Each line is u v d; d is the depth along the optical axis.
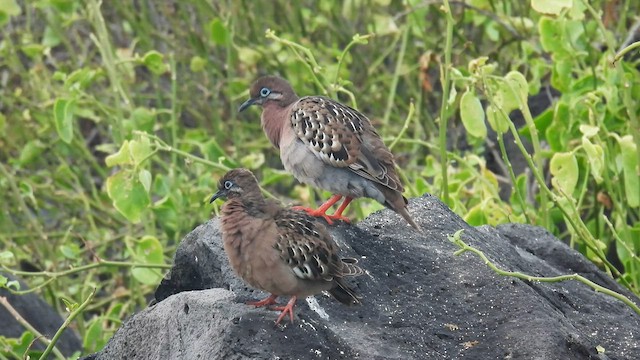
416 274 9.23
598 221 13.52
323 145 10.62
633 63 13.89
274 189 18.81
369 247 9.58
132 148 12.11
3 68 20.77
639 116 13.37
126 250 14.84
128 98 16.41
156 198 17.25
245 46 18.66
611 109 12.61
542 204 12.25
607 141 13.00
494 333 8.63
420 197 10.59
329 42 19.55
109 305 16.50
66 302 11.23
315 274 8.24
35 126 18.55
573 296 9.84
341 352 8.16
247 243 8.30
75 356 12.00
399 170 13.45
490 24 16.25
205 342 8.23
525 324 8.65
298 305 8.67
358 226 10.03
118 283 16.03
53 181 17.89
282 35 17.45
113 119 15.65
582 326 9.34
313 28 18.56
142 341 8.91
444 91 12.13
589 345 8.73
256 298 8.91
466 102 11.96
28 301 13.05
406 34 17.02
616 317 9.55
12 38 20.64
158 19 20.81
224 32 17.27
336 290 8.42
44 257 16.34
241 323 8.15
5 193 17.48
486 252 9.62
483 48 18.27
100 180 19.92
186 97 19.34
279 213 8.52
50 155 19.62
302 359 8.04
